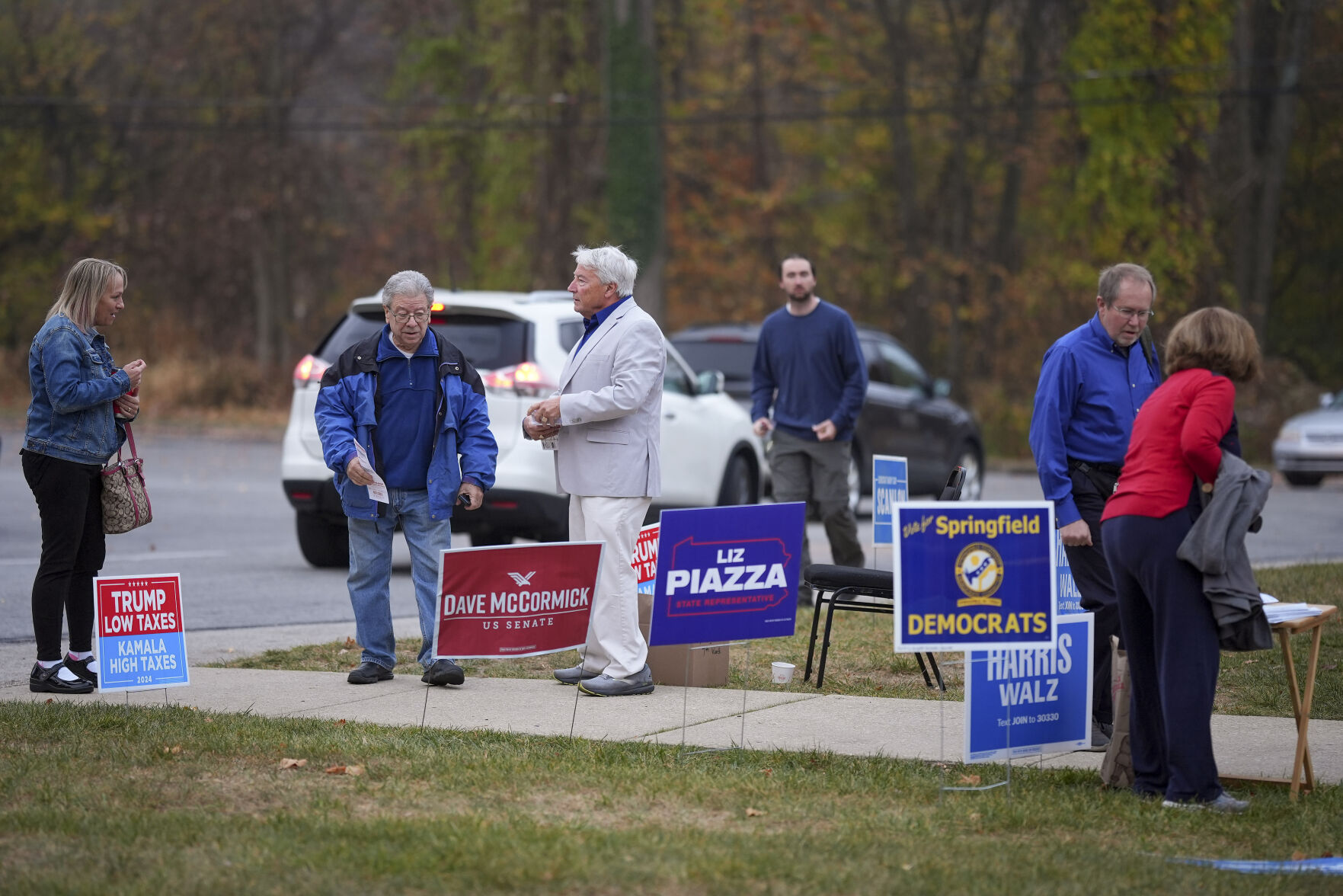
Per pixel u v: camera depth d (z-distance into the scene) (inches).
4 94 3919.8
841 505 948.0
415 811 482.0
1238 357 501.0
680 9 3518.7
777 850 437.1
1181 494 499.5
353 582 724.0
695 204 3735.2
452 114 3754.9
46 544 683.4
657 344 693.3
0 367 3686.0
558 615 619.8
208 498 1734.7
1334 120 3326.8
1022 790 525.7
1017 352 3312.0
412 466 713.0
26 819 459.8
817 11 3722.9
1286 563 1243.8
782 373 948.0
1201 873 427.5
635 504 701.3
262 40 3804.1
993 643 507.2
